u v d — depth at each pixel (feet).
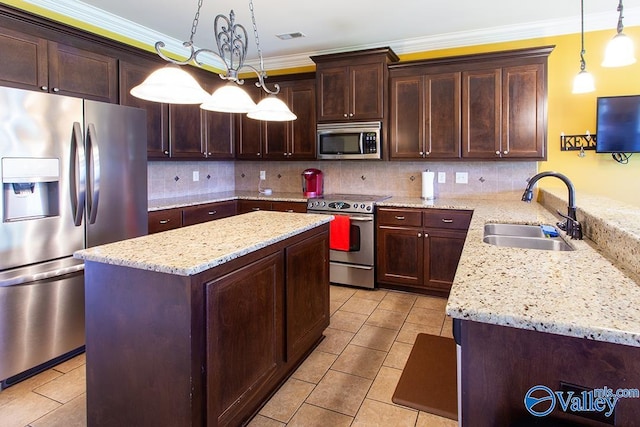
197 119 13.84
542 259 5.00
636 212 6.33
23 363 7.45
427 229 11.81
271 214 9.27
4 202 7.16
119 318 5.43
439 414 6.41
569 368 3.13
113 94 10.62
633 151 10.85
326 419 6.31
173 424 5.16
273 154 15.19
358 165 14.88
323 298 8.93
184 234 6.91
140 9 10.78
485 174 12.94
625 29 11.05
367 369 7.79
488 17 11.37
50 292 7.82
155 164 13.71
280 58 15.38
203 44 13.92
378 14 11.12
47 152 7.72
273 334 6.88
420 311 10.77
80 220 8.37
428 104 12.42
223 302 5.52
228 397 5.69
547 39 11.91
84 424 6.22
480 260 4.94
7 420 6.31
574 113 11.76
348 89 13.29
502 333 3.28
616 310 3.21
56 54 9.11
